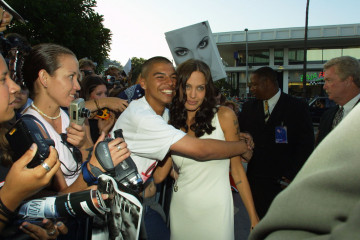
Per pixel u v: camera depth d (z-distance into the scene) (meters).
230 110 2.15
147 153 1.84
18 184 1.00
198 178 2.07
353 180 0.42
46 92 1.58
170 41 3.59
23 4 14.80
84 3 18.08
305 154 2.85
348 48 30.70
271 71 3.04
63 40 15.60
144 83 2.09
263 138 3.04
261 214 3.05
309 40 29.30
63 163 1.56
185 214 2.10
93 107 2.45
